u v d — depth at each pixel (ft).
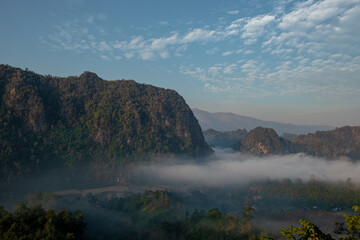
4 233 193.16
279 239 266.77
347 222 86.22
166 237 290.97
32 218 227.20
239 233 272.72
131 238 311.06
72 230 233.76
